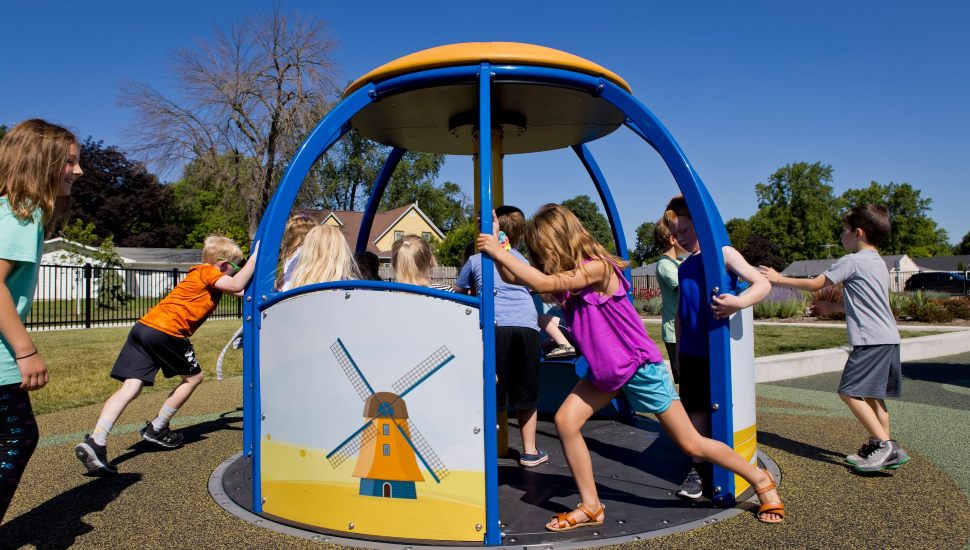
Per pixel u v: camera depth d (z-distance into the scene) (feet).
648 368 8.14
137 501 9.50
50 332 43.70
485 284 7.63
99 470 10.57
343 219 130.31
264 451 8.83
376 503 7.93
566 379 15.74
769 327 44.65
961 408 16.58
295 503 8.44
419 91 9.86
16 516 8.87
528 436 11.27
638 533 8.02
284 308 8.61
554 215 8.44
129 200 151.33
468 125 11.57
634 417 14.98
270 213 9.18
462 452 7.69
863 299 10.78
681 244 10.21
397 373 7.86
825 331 40.55
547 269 8.41
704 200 8.87
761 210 241.96
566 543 7.70
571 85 8.91
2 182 6.48
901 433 13.65
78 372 23.98
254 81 85.92
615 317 8.17
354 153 128.16
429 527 7.77
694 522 8.39
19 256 6.40
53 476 10.87
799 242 229.25
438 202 168.35
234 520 8.65
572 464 8.34
